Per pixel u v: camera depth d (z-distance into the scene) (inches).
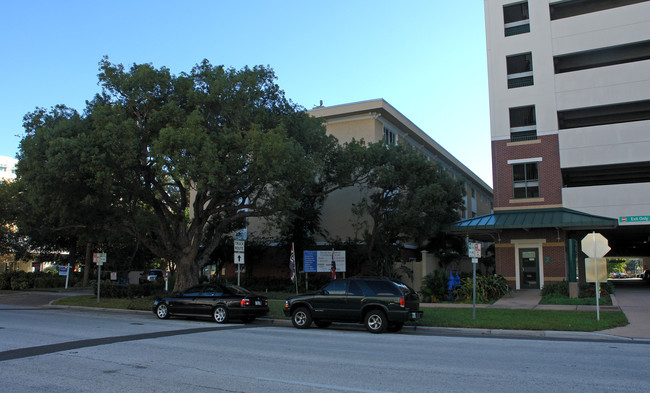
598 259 601.6
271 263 1374.3
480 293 867.4
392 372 314.7
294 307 610.2
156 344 435.2
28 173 724.0
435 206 1000.9
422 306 799.7
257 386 273.9
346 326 639.8
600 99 1026.7
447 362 353.1
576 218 960.3
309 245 1210.6
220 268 1353.3
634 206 966.4
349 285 581.9
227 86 762.8
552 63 1074.1
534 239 1018.1
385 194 1125.1
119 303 929.5
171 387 270.5
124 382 282.2
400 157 1075.3
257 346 430.0
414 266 1123.9
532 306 775.1
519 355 387.2
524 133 1090.7
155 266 2178.9
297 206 805.9
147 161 811.4
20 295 1261.1
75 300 1028.5
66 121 741.9
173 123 731.4
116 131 689.6
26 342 442.0
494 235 1085.8
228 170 746.2
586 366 338.3
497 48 1125.1
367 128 1295.5
